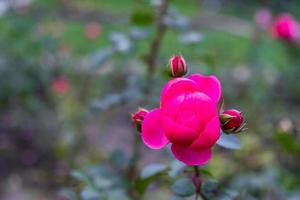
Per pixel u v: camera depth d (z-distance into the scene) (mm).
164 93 1370
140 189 1935
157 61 2854
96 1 10367
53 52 5582
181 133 1307
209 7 11602
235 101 5113
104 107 2678
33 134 4750
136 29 2748
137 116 1437
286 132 2447
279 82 5949
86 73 5551
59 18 8484
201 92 1365
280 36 4633
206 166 2307
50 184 4266
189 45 2771
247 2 11500
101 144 4594
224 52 6750
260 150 3773
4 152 4594
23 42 5590
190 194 1633
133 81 2768
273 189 2605
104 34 7848
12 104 5352
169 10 2777
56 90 4871
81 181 2166
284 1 10688
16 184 4285
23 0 5695
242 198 2262
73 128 4141
